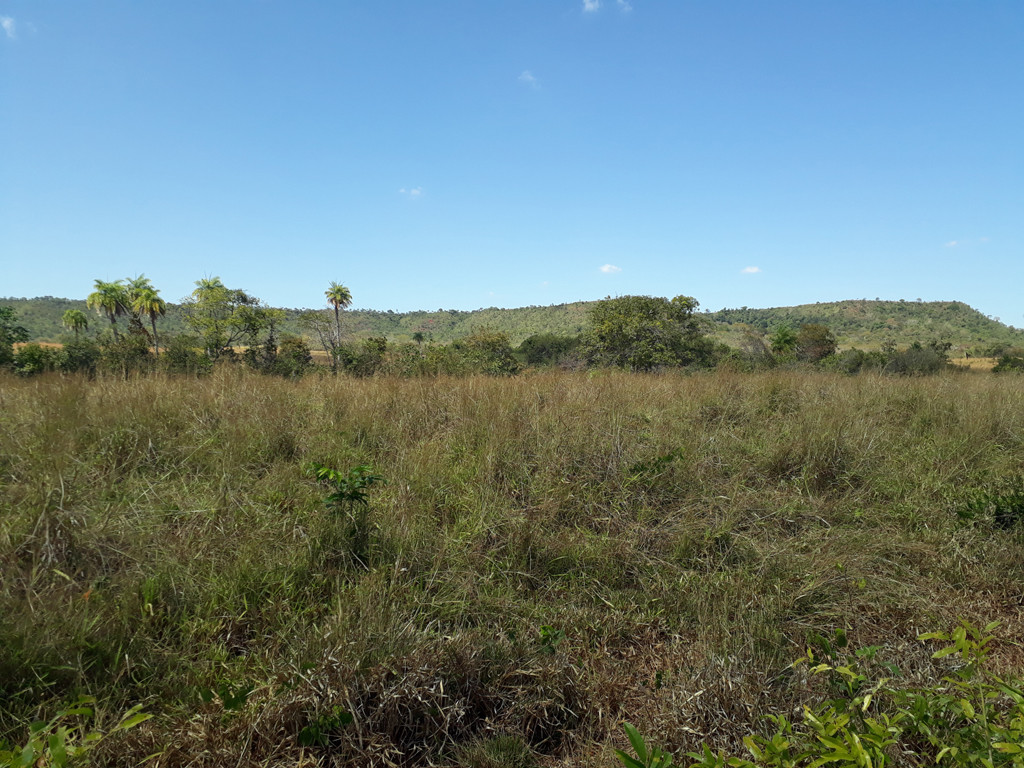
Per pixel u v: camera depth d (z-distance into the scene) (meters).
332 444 5.21
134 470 4.19
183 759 2.08
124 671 2.42
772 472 5.33
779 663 2.62
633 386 8.09
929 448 5.83
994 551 3.76
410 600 3.01
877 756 1.70
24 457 3.98
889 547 3.88
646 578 3.53
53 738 1.68
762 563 3.60
